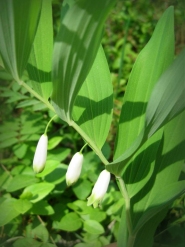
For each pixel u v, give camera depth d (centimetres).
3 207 14
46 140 10
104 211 16
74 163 10
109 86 11
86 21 7
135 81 12
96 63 12
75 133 20
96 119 11
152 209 10
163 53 12
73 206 16
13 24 8
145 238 13
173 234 14
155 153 12
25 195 14
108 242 15
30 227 15
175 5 33
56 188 17
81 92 11
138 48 32
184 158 12
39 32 10
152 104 8
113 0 7
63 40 8
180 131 12
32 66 10
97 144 11
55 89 9
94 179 17
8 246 14
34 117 18
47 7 10
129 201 11
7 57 9
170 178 12
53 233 16
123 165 10
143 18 32
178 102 9
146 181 12
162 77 8
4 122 18
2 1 8
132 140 12
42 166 11
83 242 15
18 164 18
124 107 12
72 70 8
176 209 15
